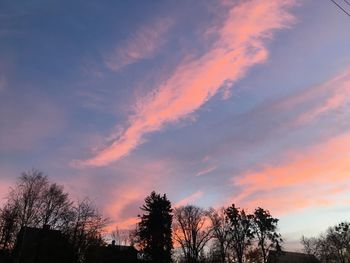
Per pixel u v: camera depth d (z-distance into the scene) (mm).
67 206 61094
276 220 87812
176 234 84688
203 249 85250
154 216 74938
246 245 86500
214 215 87562
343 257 103750
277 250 86750
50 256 57719
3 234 57719
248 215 88062
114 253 76688
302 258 105625
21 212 58281
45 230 58562
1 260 55812
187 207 87125
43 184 63375
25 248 56844
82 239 61594
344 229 105688
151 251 72562
